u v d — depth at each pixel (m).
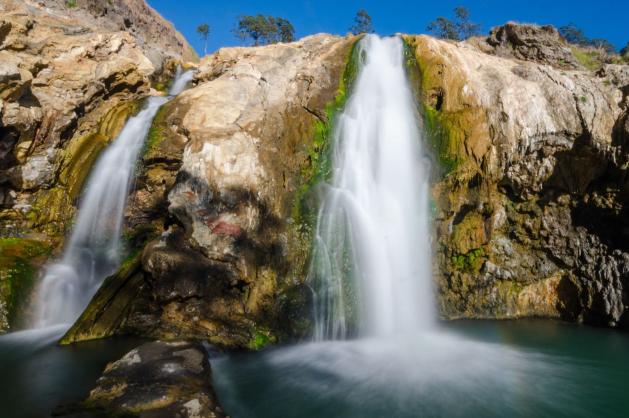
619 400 7.58
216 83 14.25
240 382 8.05
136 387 6.70
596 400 7.59
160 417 5.91
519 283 13.28
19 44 14.03
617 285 11.95
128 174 13.55
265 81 14.68
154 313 10.27
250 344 9.70
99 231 13.23
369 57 15.57
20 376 7.86
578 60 18.42
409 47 15.13
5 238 12.02
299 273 11.39
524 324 12.46
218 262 10.46
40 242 12.40
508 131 12.91
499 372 8.79
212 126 12.77
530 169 12.91
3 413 6.55
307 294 10.94
